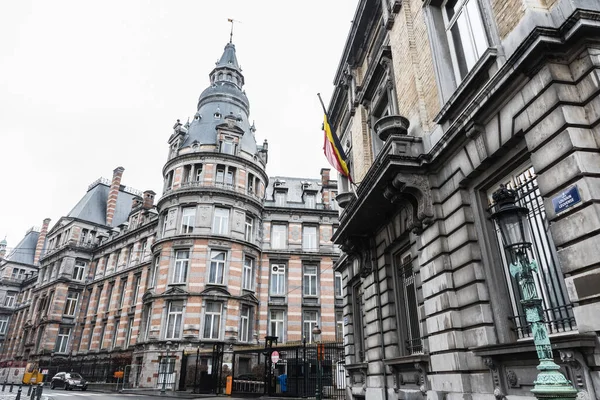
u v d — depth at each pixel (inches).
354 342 541.6
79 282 1598.2
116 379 1107.9
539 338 147.2
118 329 1307.8
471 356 258.4
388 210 398.6
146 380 938.7
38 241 2345.0
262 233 1254.9
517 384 217.3
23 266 2269.9
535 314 150.9
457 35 325.7
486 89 245.4
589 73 192.1
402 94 398.9
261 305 1165.1
